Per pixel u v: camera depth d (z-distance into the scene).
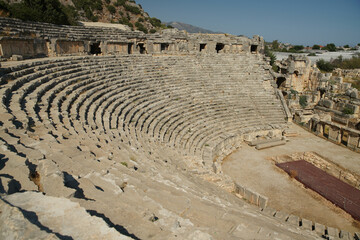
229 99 31.77
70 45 26.45
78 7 63.28
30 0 33.84
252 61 37.69
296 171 21.19
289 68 39.38
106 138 12.46
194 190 10.23
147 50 34.25
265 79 35.81
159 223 5.39
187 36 37.00
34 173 6.20
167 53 35.09
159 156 14.39
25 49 21.61
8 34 19.98
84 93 18.38
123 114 19.09
